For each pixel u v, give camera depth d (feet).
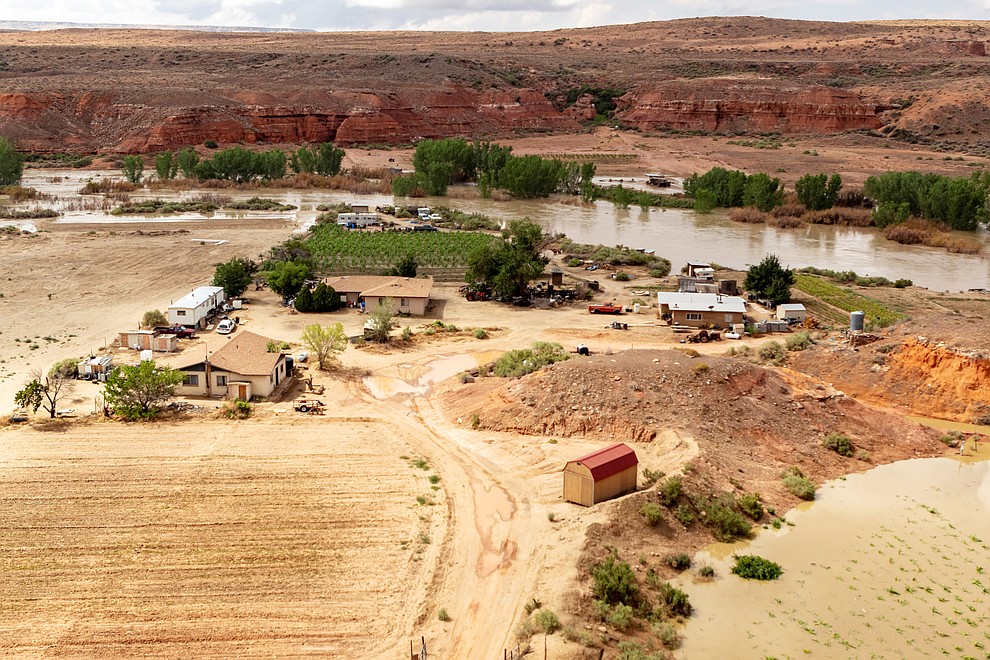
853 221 574.15
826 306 340.59
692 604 139.13
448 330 294.87
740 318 301.84
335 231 467.11
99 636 127.44
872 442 203.82
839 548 157.07
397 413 218.59
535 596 137.28
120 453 190.29
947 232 540.93
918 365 234.58
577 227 545.85
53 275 372.17
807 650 128.06
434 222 531.09
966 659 126.62
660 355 217.97
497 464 187.11
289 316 313.12
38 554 149.18
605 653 124.57
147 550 150.92
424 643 124.36
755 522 165.07
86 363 240.32
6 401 219.82
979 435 210.79
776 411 205.05
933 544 159.43
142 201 597.11
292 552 150.92
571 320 314.14
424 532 158.10
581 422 198.80
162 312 309.22
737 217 584.40
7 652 123.54
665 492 164.04
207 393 228.43
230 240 462.19
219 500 169.17
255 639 127.54
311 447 195.21
